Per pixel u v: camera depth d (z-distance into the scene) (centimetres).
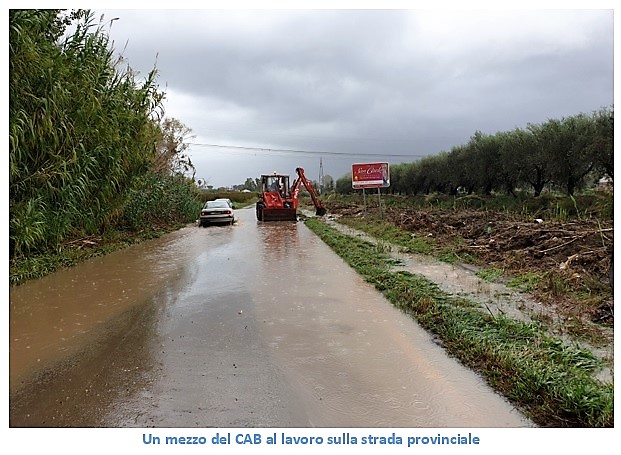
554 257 860
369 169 2131
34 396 374
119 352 466
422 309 586
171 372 415
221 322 562
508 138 2267
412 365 425
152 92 1483
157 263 1003
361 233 1655
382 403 357
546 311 582
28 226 839
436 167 3275
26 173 896
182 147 2634
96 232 1327
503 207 2056
